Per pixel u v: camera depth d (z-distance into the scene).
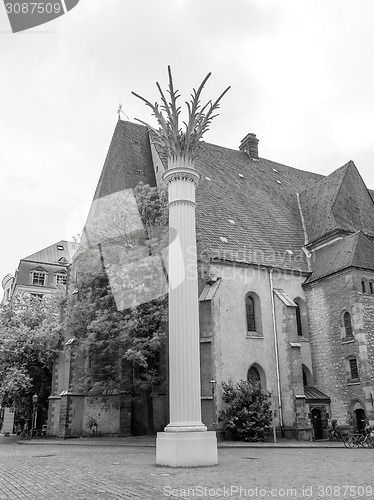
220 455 18.17
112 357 26.31
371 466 14.03
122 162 36.28
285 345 29.03
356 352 27.97
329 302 30.38
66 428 29.14
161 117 17.50
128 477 11.62
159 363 26.62
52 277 56.66
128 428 27.59
